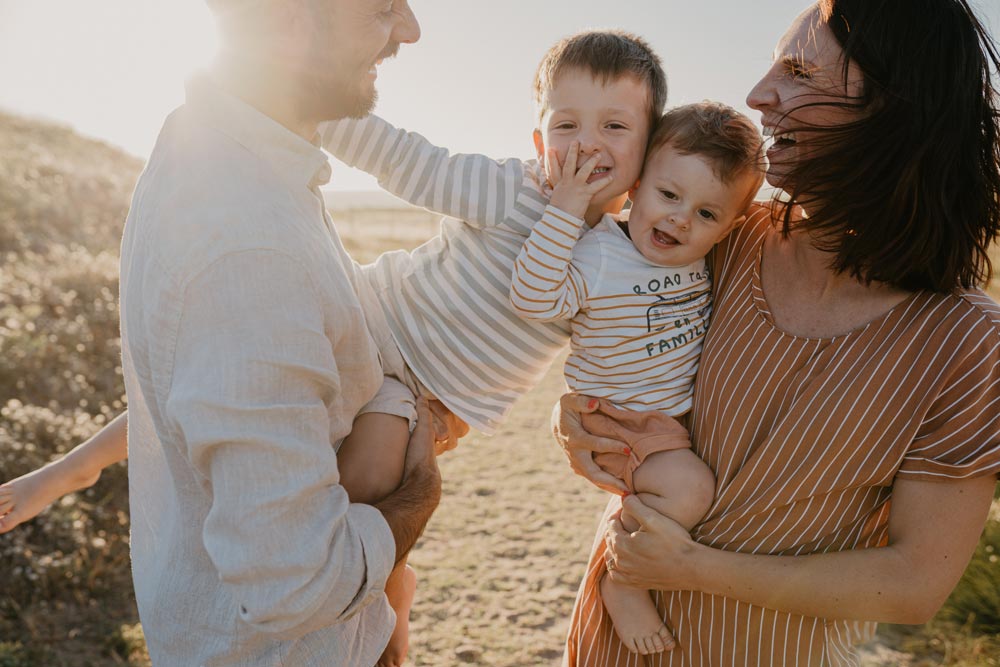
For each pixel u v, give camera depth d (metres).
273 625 1.30
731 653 1.72
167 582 1.51
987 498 1.51
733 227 1.95
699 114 1.84
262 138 1.41
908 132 1.51
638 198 1.89
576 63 1.86
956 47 1.50
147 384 1.46
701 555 1.69
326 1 1.39
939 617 4.48
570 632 2.08
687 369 1.92
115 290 10.30
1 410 6.50
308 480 1.31
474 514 6.61
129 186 18.00
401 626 2.01
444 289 1.95
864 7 1.53
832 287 1.69
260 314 1.29
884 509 1.69
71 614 4.77
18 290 9.37
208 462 1.30
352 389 1.64
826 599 1.58
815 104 1.58
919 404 1.54
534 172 1.96
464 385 1.98
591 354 1.93
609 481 1.88
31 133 22.34
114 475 6.13
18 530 5.23
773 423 1.68
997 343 1.49
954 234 1.54
